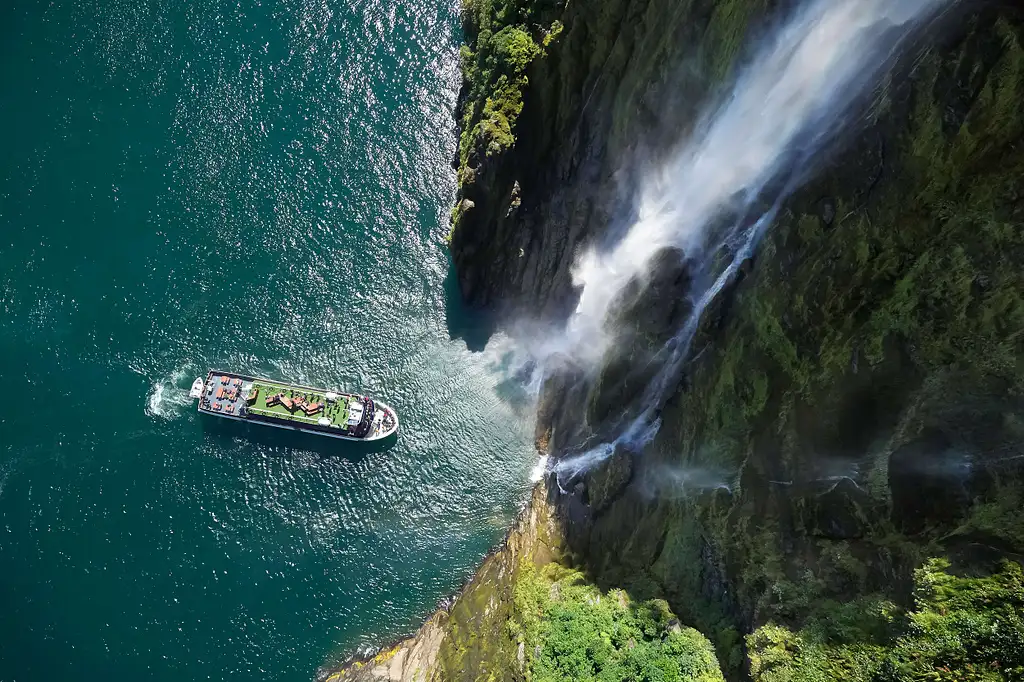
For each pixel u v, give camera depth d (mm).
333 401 69625
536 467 68625
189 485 68938
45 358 74438
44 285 77625
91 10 92500
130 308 76438
